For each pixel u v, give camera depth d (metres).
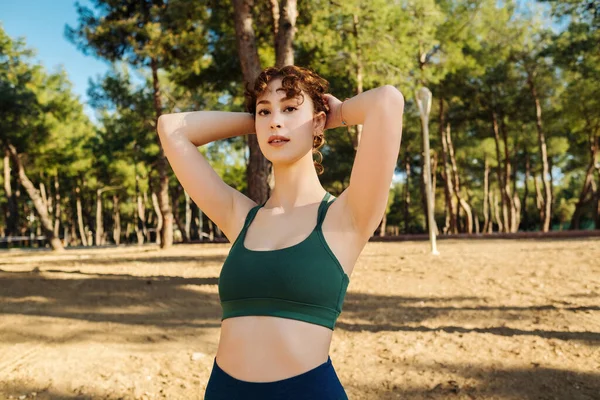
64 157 34.38
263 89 1.45
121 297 6.80
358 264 9.73
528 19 24.31
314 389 1.23
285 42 9.06
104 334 5.10
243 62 9.69
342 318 5.54
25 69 21.95
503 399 3.27
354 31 14.84
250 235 1.41
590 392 3.31
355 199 1.34
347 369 3.94
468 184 40.62
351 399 3.38
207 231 54.22
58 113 28.70
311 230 1.35
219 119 1.62
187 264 10.66
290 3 9.09
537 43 25.03
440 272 8.27
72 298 6.71
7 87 20.33
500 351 4.16
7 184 35.22
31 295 6.86
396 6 15.91
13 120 20.62
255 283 1.28
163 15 14.78
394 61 16.19
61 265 11.18
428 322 5.19
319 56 15.07
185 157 1.57
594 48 20.91
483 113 29.64
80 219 44.34
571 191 48.22
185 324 5.46
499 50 24.81
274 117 1.43
